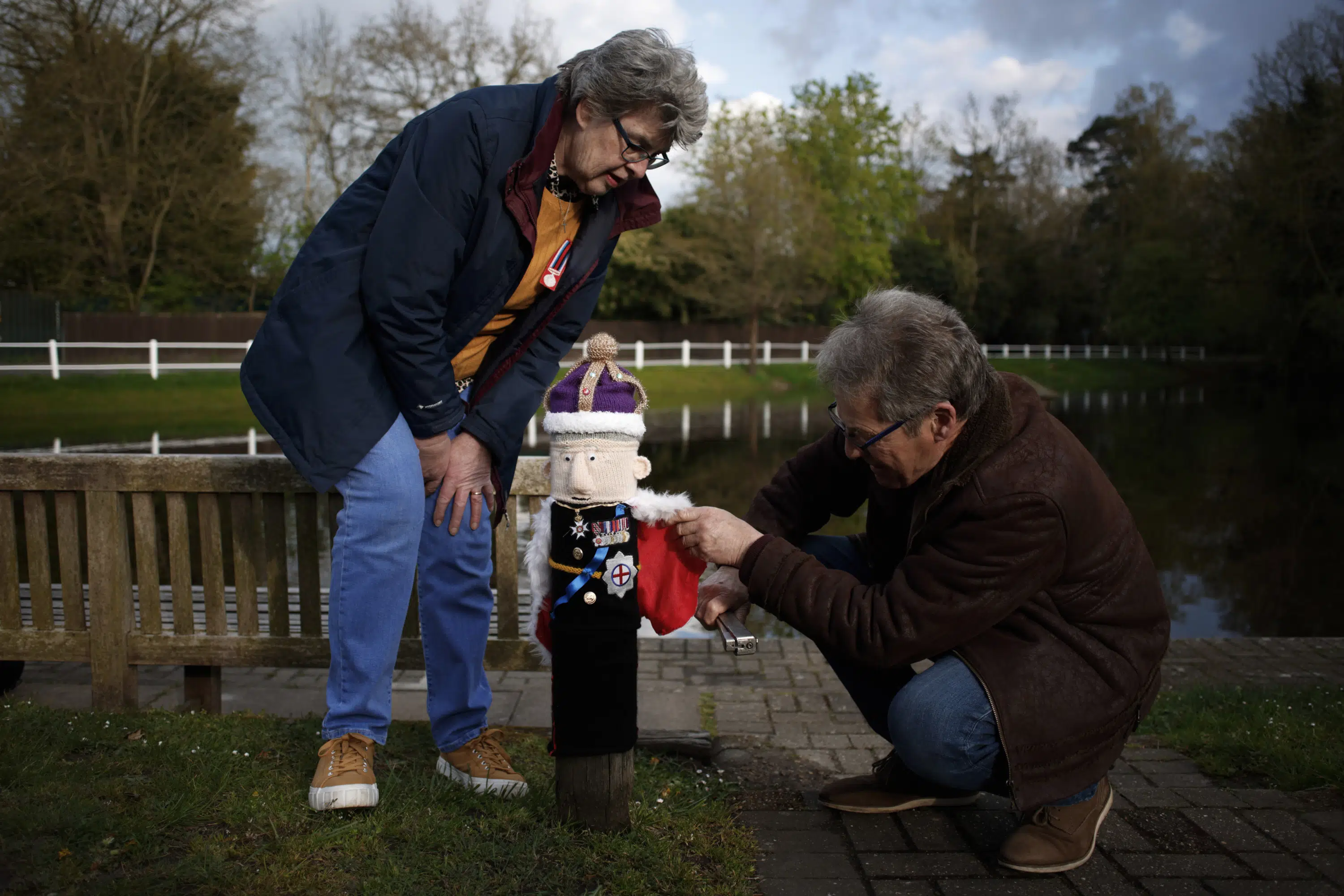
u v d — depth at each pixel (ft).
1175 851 7.09
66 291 73.67
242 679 11.78
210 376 63.10
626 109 6.29
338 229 6.73
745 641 6.24
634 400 6.63
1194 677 13.57
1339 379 105.70
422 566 7.50
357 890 6.11
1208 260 121.39
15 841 6.28
